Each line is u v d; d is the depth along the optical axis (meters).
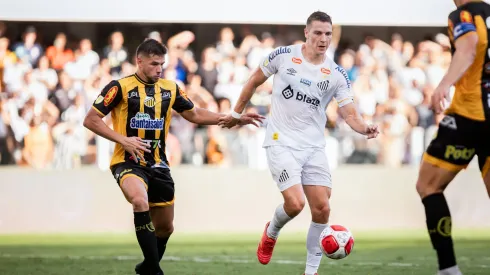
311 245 15.80
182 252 23.89
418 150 32.91
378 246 25.89
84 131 31.67
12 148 31.52
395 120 32.94
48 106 31.67
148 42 15.66
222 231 31.19
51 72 31.88
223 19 31.52
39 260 21.56
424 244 26.56
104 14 31.14
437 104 11.74
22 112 31.56
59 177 30.88
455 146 12.43
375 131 15.49
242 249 24.73
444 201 12.51
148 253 14.91
